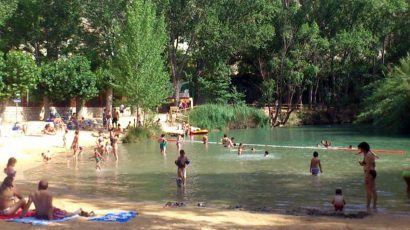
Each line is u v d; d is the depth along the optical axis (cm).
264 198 1833
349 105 7562
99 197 1828
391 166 2680
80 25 6228
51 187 2077
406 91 5012
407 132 5119
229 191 1989
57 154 3391
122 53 4816
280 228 1277
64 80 5378
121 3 5747
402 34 7406
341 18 7319
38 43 6244
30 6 6025
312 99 7988
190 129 5262
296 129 6212
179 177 2123
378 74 7438
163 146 3531
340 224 1343
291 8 6919
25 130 4312
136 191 1998
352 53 7244
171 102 6462
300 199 1814
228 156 3281
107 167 2766
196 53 6638
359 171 2528
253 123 6600
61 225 1235
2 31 6156
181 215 1434
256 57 7356
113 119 5047
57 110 5781
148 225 1268
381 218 1454
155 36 4922
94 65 6153
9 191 1347
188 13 6212
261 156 3269
